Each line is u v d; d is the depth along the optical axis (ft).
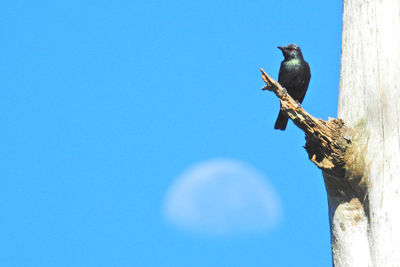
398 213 31.96
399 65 34.94
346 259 35.17
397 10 36.50
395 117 33.86
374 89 35.42
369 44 36.78
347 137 35.24
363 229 34.86
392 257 31.55
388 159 33.24
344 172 35.17
